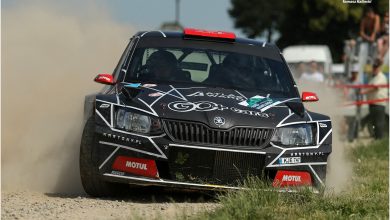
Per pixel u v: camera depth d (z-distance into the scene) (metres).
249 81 33.44
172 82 32.88
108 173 29.25
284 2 191.12
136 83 32.66
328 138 30.30
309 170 29.73
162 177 29.02
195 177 28.91
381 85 65.69
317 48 96.50
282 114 30.36
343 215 26.11
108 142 29.19
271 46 36.19
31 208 27.25
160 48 34.72
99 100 30.03
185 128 28.91
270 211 25.53
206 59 34.34
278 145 29.36
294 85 34.00
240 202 25.72
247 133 29.12
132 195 31.20
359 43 83.31
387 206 27.17
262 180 28.81
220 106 30.06
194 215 25.34
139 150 28.86
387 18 73.00
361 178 37.22
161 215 25.27
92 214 26.20
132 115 29.33
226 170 28.95
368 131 74.00
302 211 26.33
